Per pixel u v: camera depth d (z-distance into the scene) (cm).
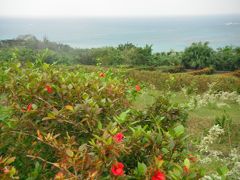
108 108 374
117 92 433
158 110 402
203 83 1662
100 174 242
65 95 373
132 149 281
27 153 337
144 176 240
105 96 421
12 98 390
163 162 260
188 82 1652
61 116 318
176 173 242
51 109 352
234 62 2984
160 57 3077
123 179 241
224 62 3003
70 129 344
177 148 287
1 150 363
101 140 246
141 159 288
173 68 2628
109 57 2817
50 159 342
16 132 345
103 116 372
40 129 344
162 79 1734
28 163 345
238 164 374
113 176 239
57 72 446
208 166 543
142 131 286
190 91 1180
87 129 328
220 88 1627
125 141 281
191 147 518
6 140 358
